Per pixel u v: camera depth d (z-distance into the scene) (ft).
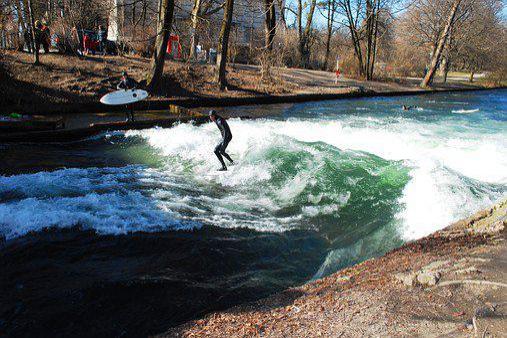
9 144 43.55
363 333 12.17
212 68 90.33
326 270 20.75
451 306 13.06
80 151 42.75
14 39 81.35
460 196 28.37
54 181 31.58
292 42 134.31
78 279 18.93
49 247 21.62
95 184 31.63
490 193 29.48
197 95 76.38
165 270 20.01
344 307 14.11
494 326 11.62
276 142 40.14
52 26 87.51
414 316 12.74
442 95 116.78
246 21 126.72
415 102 94.38
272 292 18.47
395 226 25.89
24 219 24.07
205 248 22.39
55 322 15.80
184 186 32.58
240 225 25.66
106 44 91.97
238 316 15.19
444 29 134.00
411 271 16.19
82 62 75.00
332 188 31.30
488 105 91.40
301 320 13.76
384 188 31.35
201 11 102.01
